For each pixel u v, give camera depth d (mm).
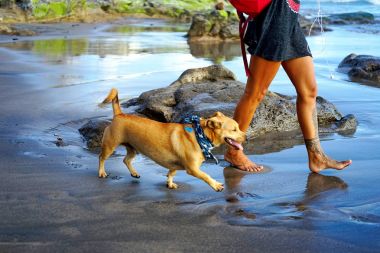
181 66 7113
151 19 15812
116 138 2789
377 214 2340
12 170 2916
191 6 17312
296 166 3100
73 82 5746
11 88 5324
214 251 2002
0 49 8430
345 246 2041
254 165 3031
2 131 3732
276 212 2379
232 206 2455
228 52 9016
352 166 3066
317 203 2490
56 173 2896
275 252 1997
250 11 2684
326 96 5176
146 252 1987
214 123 2596
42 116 4207
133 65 7090
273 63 2771
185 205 2469
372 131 3932
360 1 19859
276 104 3998
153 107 4191
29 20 13781
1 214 2324
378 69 6633
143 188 2707
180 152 2621
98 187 2699
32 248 2008
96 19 14891
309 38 11031
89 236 2119
